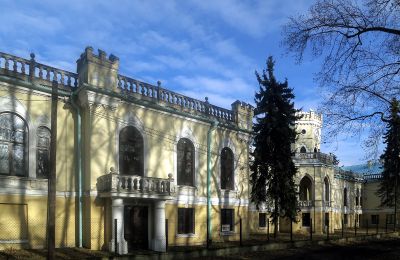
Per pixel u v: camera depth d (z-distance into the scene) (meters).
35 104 21.14
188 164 28.11
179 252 21.27
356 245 31.30
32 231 20.42
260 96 33.72
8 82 20.05
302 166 48.78
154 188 23.81
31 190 20.58
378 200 64.62
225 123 30.66
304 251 26.69
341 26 15.07
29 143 20.69
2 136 19.91
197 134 28.70
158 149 25.91
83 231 22.12
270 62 33.81
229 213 30.75
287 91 33.62
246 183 32.47
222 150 30.77
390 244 32.31
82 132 22.66
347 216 60.47
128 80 24.70
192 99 28.59
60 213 21.56
